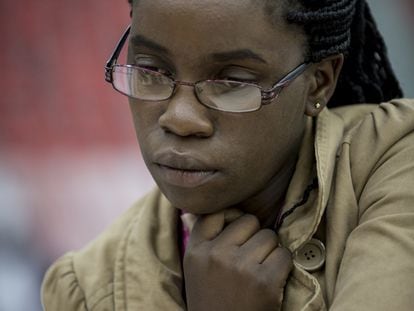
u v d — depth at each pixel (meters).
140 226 2.73
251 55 2.31
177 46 2.30
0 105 7.66
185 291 2.60
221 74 2.34
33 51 7.73
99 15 7.79
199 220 2.52
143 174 7.59
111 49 7.80
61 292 2.74
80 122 7.70
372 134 2.59
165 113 2.34
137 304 2.57
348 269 2.32
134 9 2.39
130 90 2.43
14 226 7.23
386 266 2.26
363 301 2.21
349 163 2.56
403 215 2.34
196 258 2.45
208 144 2.34
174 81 2.34
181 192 2.39
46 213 7.41
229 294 2.39
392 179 2.44
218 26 2.27
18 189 7.46
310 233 2.46
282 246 2.51
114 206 7.50
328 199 2.53
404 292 2.21
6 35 7.70
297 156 2.61
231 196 2.43
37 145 7.63
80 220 7.43
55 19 7.75
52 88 7.74
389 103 2.68
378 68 2.90
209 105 2.33
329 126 2.62
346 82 2.84
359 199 2.52
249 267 2.40
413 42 8.21
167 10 2.28
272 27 2.34
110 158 7.65
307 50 2.45
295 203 2.54
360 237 2.36
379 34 2.87
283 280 2.41
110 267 2.71
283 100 2.40
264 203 2.59
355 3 2.64
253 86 2.33
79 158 7.66
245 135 2.36
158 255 2.67
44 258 7.18
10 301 6.92
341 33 2.52
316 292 2.38
